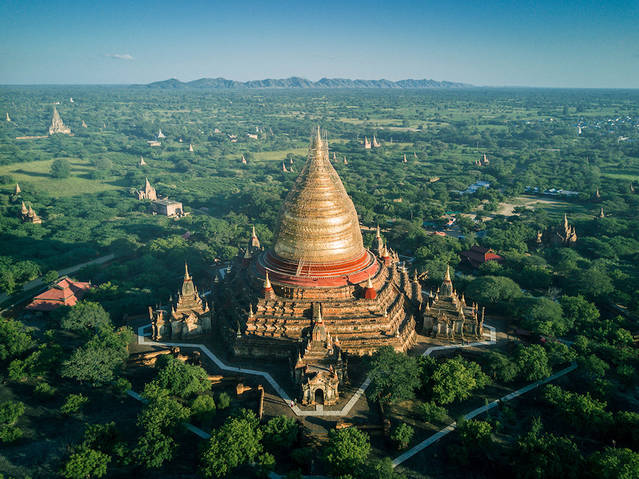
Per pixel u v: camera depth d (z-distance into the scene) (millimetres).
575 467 68250
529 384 95250
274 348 100250
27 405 89750
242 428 73562
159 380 88500
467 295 127375
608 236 191500
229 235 187125
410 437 79062
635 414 78125
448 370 89062
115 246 178500
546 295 132625
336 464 68938
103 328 106188
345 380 93125
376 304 103062
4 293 143125
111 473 73625
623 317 118812
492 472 73562
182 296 111750
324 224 104312
